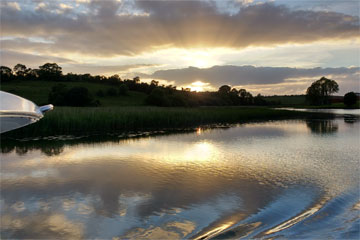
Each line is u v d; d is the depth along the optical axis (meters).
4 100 1.81
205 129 20.31
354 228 4.55
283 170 8.31
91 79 103.25
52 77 99.75
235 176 7.72
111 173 7.98
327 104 95.25
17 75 98.38
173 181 7.24
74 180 7.32
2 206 5.57
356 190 6.47
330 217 5.02
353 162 9.34
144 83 96.00
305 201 5.83
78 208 5.51
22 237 4.39
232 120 29.91
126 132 18.03
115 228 4.70
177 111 26.86
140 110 26.48
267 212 5.29
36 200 5.89
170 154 10.72
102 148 11.97
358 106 77.44
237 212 5.32
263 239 4.29
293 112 42.28
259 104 106.88
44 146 12.39
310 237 4.30
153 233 4.55
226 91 109.38
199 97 94.56
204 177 7.61
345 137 15.75
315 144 13.21
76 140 14.32
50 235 4.46
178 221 4.96
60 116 18.05
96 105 57.88
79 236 4.45
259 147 12.35
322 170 8.30
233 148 12.11
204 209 5.46
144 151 11.32
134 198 6.04
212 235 4.46
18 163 9.13
